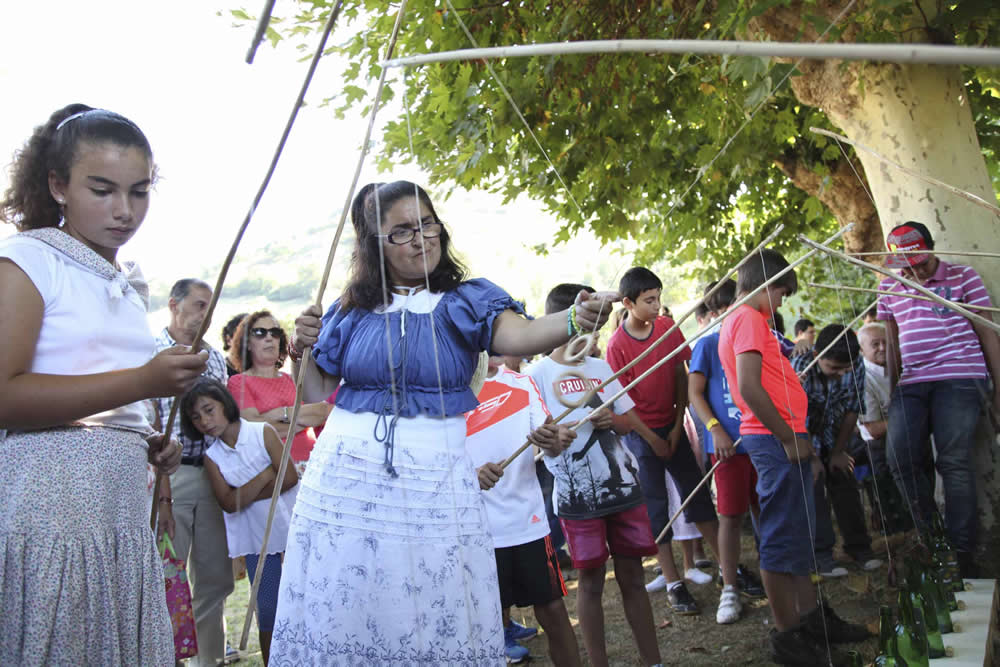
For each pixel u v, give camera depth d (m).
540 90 4.78
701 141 5.90
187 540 3.90
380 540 1.95
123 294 1.88
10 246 1.69
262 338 4.30
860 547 4.70
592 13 4.60
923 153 4.38
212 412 3.47
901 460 4.35
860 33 4.23
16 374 1.63
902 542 4.61
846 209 7.36
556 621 3.12
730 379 3.52
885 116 4.45
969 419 4.05
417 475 1.98
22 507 1.64
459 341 2.09
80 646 1.67
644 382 4.66
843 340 4.62
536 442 2.94
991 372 4.10
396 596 1.93
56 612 1.64
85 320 1.75
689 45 0.96
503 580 3.09
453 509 1.98
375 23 4.51
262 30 1.38
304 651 1.97
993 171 7.17
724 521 4.28
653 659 3.39
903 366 4.34
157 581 1.86
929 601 3.13
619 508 3.36
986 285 4.30
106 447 1.77
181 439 3.88
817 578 3.38
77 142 1.77
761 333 3.34
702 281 8.08
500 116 4.44
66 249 1.76
